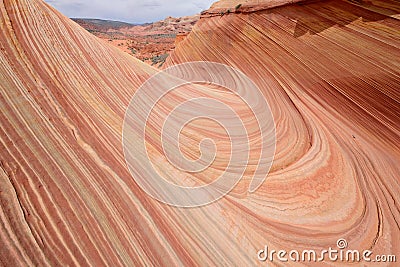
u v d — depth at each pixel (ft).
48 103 11.35
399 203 16.30
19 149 8.84
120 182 10.26
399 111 23.72
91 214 8.45
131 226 8.95
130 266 7.86
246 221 11.83
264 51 43.88
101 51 18.79
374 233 13.67
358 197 16.51
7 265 6.15
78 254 7.28
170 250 8.96
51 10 17.87
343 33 32.24
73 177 9.18
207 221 10.81
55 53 14.26
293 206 14.62
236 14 57.52
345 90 28.76
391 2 27.78
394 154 21.57
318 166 19.35
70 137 10.69
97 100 13.79
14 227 6.90
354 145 22.74
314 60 34.14
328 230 13.25
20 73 11.59
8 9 14.23
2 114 9.52
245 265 9.64
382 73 26.14
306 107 29.84
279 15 44.29
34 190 8.02
